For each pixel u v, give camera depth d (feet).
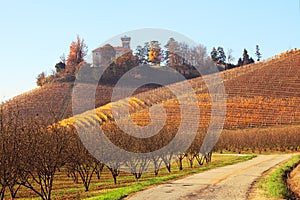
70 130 77.56
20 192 74.95
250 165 97.66
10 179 55.77
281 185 55.06
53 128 63.00
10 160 55.36
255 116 227.61
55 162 58.95
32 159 56.44
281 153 182.09
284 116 227.20
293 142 187.52
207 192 51.06
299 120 221.87
